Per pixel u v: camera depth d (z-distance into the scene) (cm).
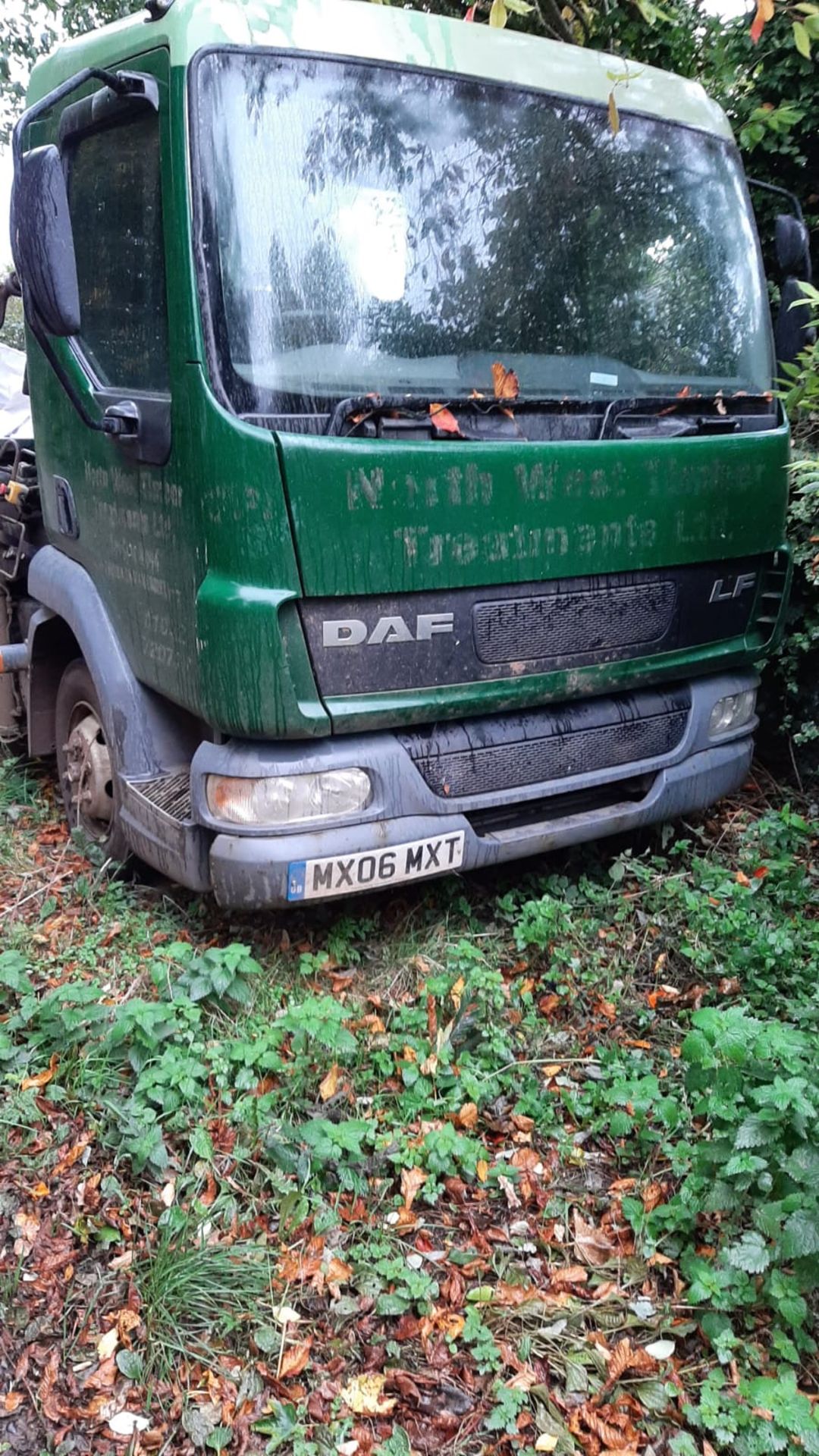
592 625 363
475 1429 231
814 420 507
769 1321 246
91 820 448
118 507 371
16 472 491
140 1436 229
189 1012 326
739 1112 257
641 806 394
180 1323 250
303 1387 238
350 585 309
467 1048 336
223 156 306
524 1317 252
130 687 384
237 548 301
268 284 310
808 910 414
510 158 355
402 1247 272
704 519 379
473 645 338
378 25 336
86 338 396
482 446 323
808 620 491
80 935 393
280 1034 327
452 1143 288
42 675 474
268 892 323
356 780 329
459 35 351
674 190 396
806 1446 213
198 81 305
